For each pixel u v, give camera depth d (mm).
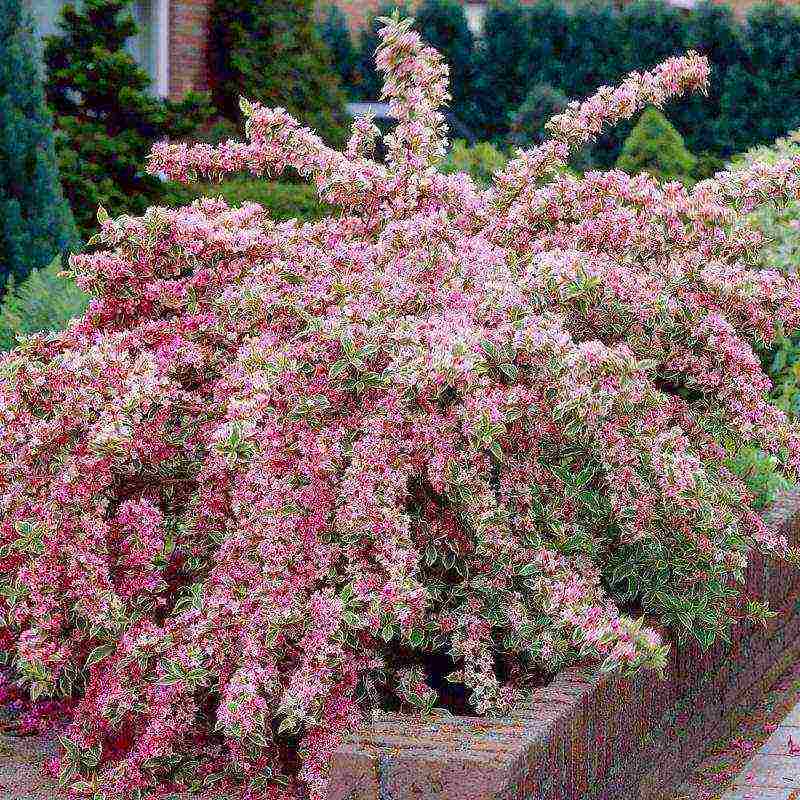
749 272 5043
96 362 4355
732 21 21250
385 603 3818
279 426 4035
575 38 22609
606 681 3979
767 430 4879
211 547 4504
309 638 3838
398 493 4082
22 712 4527
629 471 4320
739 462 5621
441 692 4281
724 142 21188
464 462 4066
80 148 13078
